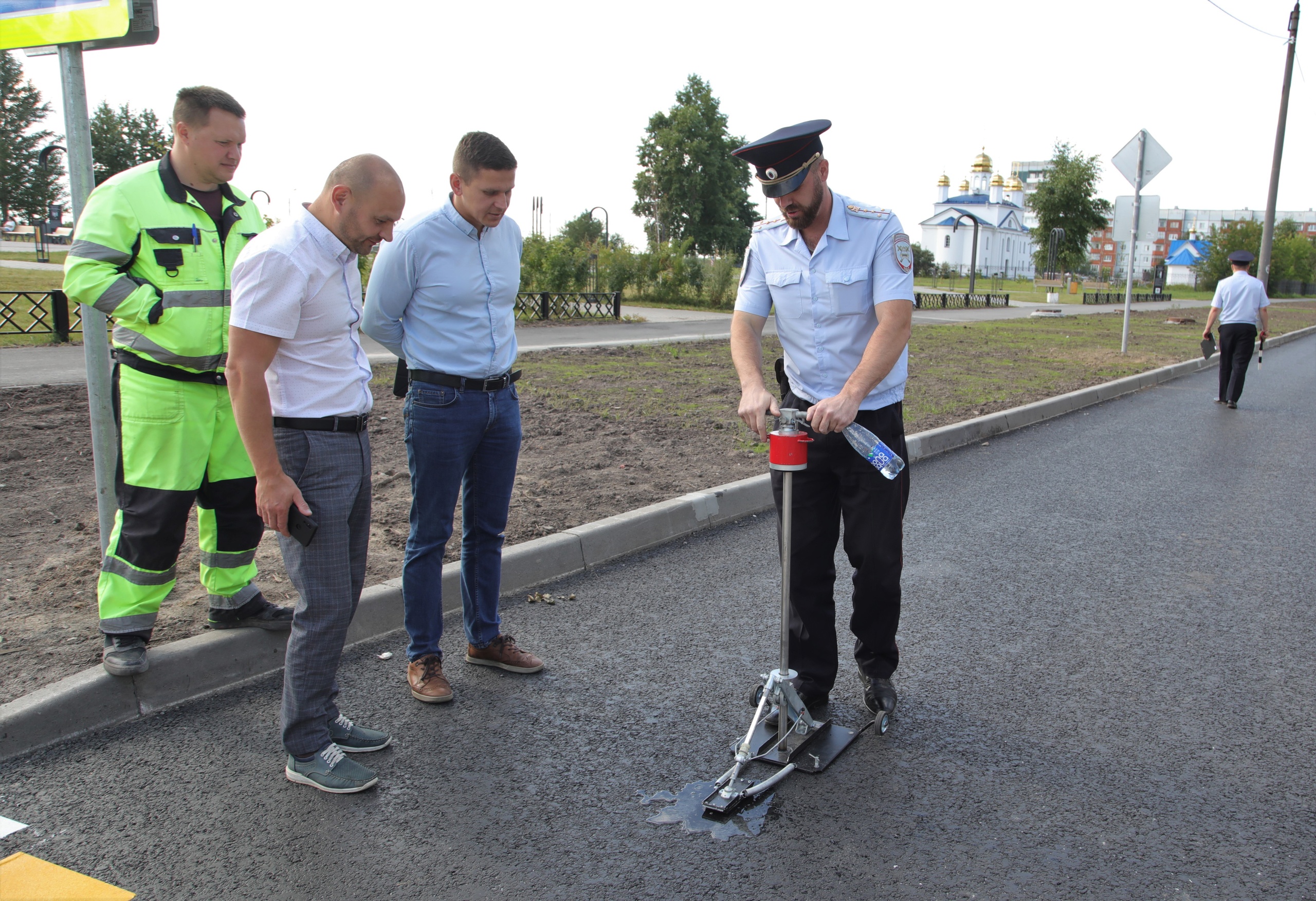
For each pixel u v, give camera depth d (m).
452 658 3.83
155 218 3.20
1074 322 27.28
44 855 2.47
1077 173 64.31
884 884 2.39
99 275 3.12
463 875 2.43
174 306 3.19
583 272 26.53
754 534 5.60
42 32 3.39
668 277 30.31
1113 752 3.08
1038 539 5.55
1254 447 8.52
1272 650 3.93
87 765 2.93
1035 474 7.36
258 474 2.67
